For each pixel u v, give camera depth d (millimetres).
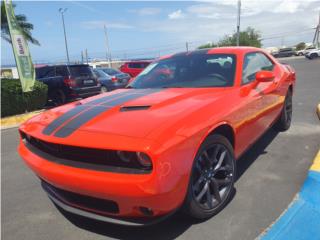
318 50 43406
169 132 2316
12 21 9961
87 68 12578
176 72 3902
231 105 3055
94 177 2273
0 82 9727
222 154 2922
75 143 2371
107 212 2475
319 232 2516
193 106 2770
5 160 5258
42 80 12227
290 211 2846
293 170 3744
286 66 5508
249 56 4059
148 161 2182
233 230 2639
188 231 2672
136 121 2488
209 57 3943
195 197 2621
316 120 6066
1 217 3203
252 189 3311
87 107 2986
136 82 4086
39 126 2873
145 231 2719
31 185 4031
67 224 2969
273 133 5254
